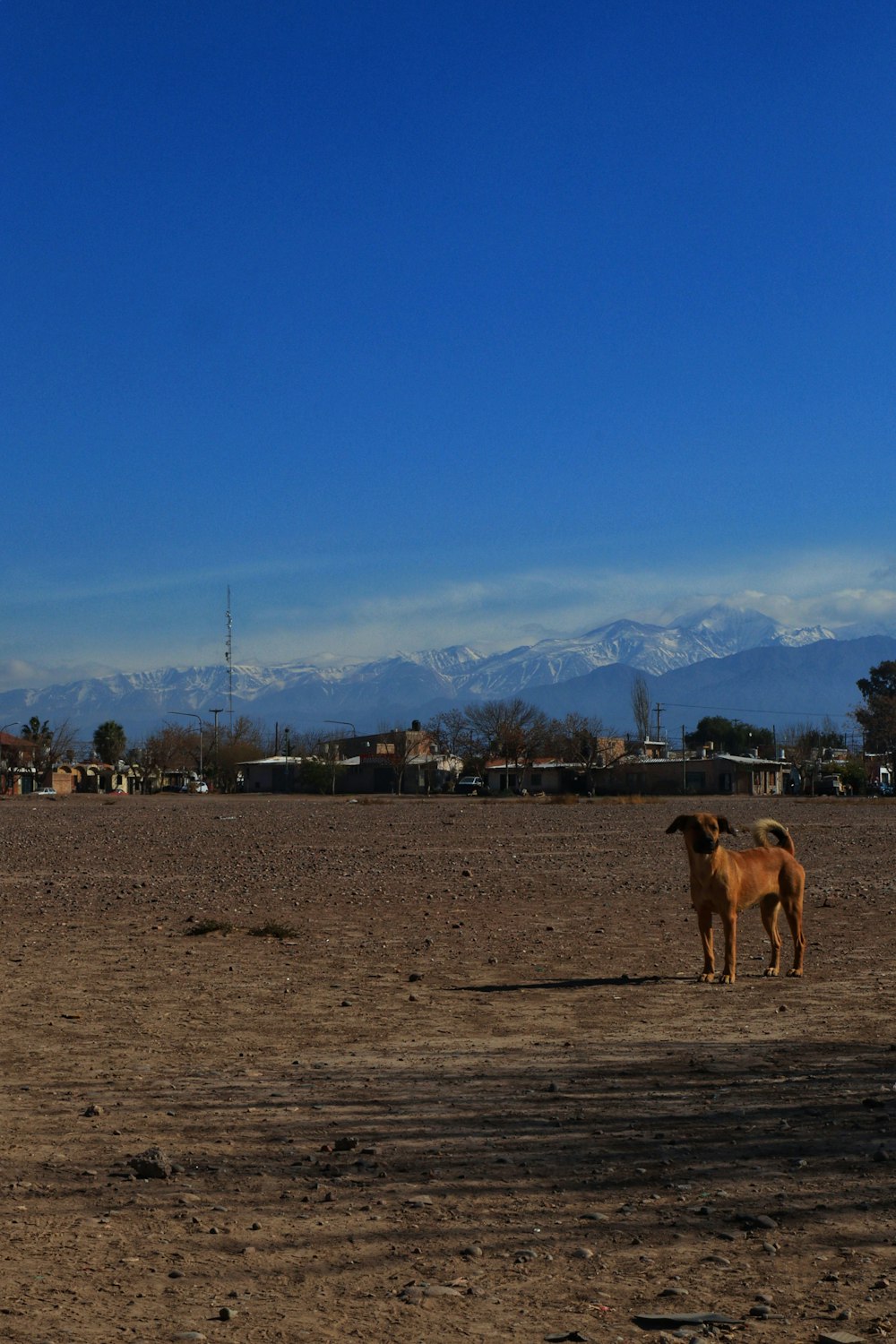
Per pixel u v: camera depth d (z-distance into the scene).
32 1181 6.54
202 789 156.00
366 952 15.67
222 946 16.09
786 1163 6.71
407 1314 4.83
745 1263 5.33
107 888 24.52
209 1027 10.88
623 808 76.56
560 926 18.41
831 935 17.12
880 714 161.00
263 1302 4.97
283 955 15.34
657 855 33.62
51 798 114.00
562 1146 7.11
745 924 18.56
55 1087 8.67
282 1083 8.73
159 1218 5.96
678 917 19.47
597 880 26.06
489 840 41.19
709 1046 9.95
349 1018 11.31
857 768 144.25
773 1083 8.57
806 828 47.88
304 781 151.25
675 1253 5.46
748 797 111.50
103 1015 11.41
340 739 182.12
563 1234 5.71
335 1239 5.67
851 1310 4.82
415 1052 9.84
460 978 13.62
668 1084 8.59
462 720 154.25
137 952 15.60
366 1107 8.03
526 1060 9.48
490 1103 8.12
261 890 24.00
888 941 16.31
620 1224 5.82
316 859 32.34
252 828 50.00
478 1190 6.34
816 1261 5.34
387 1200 6.20
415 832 45.94
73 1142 7.29
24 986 12.97
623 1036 10.43
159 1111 7.98
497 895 22.88
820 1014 11.30
